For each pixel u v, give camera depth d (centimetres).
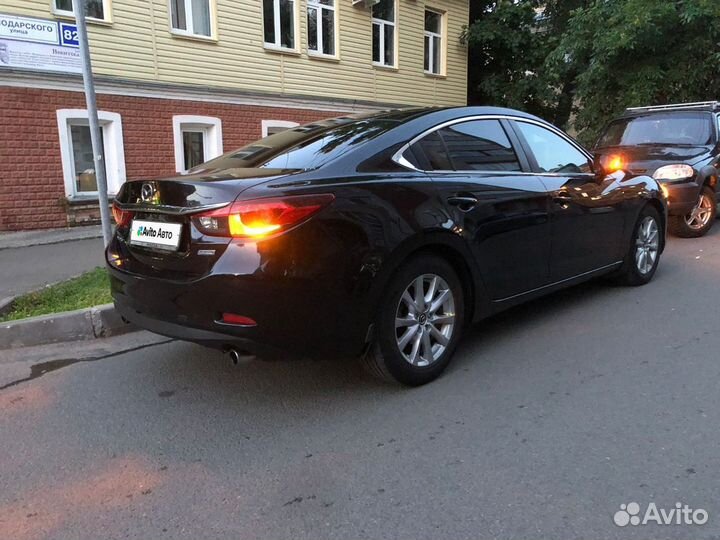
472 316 398
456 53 1675
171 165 1075
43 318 463
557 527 232
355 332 323
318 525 239
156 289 323
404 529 235
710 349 404
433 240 352
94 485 272
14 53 873
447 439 302
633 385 354
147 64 1027
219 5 1111
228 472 280
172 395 367
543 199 434
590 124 1406
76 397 367
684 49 1231
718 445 285
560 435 300
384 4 1465
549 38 1725
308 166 335
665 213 597
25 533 239
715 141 838
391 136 365
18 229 909
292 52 1242
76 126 965
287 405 348
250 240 294
